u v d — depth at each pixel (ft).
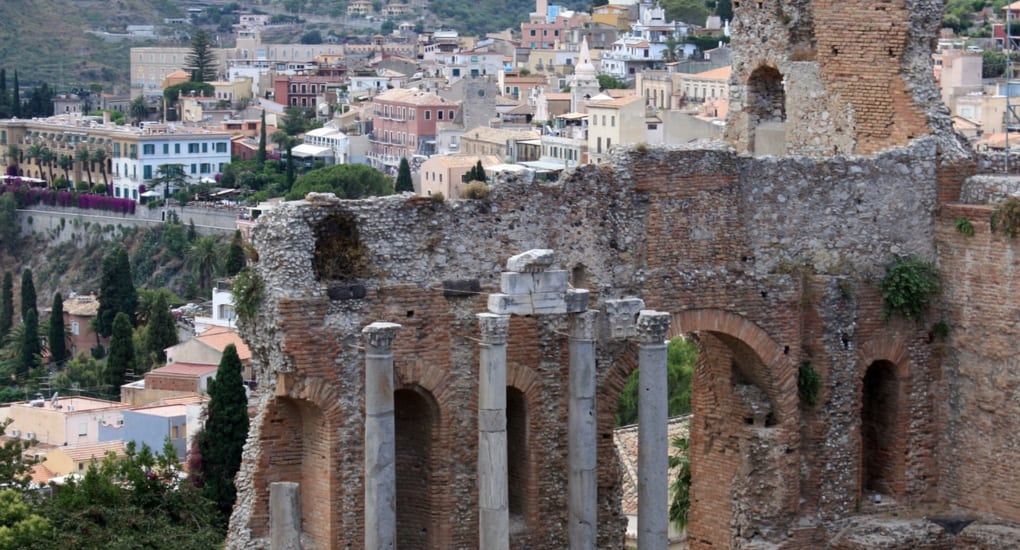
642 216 269.23
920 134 291.17
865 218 286.46
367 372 238.27
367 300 249.55
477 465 254.88
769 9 306.96
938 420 294.25
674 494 366.22
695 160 272.10
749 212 277.85
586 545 251.19
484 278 257.14
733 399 283.79
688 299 272.51
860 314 286.25
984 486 289.12
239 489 253.24
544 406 260.01
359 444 249.34
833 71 299.58
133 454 402.52
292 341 245.04
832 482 286.46
